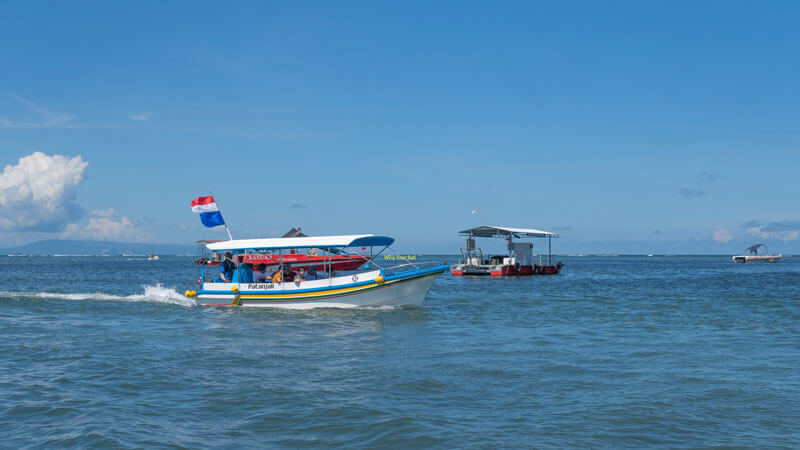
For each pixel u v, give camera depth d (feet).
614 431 27.73
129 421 29.22
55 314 76.07
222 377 38.88
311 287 79.82
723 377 39.11
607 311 81.82
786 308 86.58
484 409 31.37
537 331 61.67
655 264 463.42
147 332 60.34
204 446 25.76
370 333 59.77
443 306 88.43
